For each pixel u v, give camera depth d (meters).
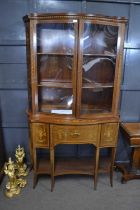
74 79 1.88
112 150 2.17
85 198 2.07
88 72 2.03
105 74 2.06
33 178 2.29
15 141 2.54
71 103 2.05
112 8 2.18
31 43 1.81
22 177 2.35
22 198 2.05
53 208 1.93
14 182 2.14
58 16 1.71
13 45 2.20
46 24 1.85
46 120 1.93
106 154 2.61
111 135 2.06
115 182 2.33
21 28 2.16
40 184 2.27
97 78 2.07
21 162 2.32
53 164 2.11
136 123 2.46
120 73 1.95
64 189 2.20
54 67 2.08
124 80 2.40
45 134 1.99
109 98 2.08
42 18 1.74
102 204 1.99
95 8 2.16
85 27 1.79
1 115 2.42
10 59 2.25
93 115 1.99
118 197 2.10
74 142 2.02
